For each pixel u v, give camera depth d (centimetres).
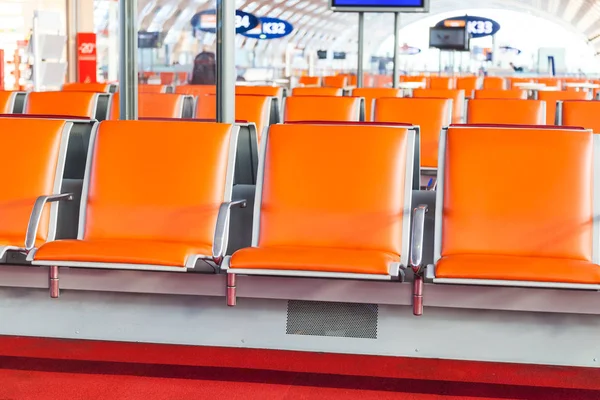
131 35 629
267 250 394
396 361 417
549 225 405
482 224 409
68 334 445
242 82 2061
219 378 389
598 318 402
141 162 444
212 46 699
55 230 450
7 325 451
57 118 492
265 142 438
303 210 423
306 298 399
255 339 428
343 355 424
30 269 426
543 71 3794
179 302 434
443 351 414
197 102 715
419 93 920
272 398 366
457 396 371
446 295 390
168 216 434
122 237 436
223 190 436
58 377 388
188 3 683
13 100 829
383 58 4106
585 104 758
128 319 439
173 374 394
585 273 363
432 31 1886
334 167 426
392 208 418
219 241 389
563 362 406
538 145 414
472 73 3844
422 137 759
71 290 442
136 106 636
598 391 379
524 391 377
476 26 3253
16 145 459
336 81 1870
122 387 376
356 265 373
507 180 412
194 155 441
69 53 1994
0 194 452
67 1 1978
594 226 404
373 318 418
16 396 363
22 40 1895
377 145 425
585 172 409
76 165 506
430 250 447
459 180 416
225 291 410
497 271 366
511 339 409
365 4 1169
